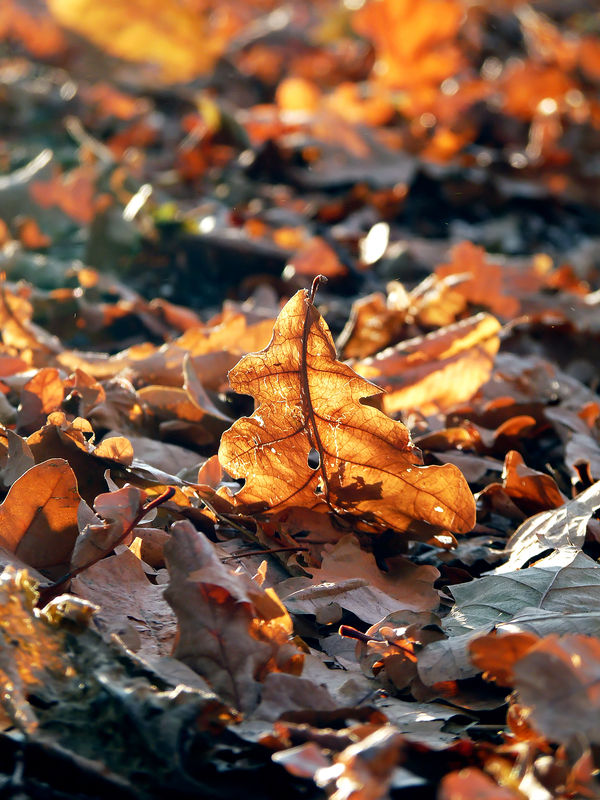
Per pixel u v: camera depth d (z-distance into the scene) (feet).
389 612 4.01
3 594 3.78
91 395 4.32
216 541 4.13
